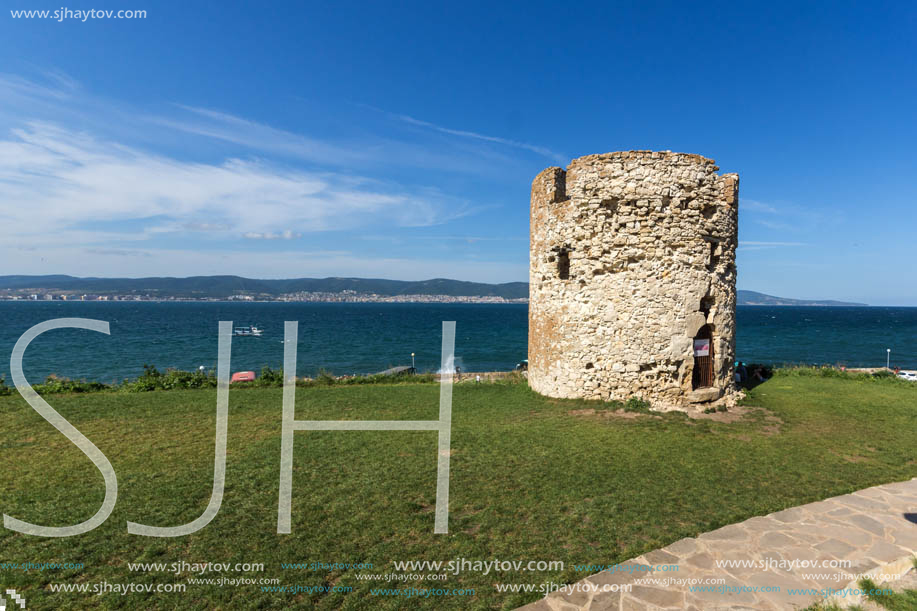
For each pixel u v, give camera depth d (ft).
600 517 21.57
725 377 44.65
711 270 43.86
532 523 21.09
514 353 156.35
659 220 42.01
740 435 34.17
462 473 26.94
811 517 21.47
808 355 160.97
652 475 26.55
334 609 15.53
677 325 41.96
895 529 20.30
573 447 31.55
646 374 42.42
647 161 41.91
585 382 44.50
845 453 30.42
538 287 50.31
